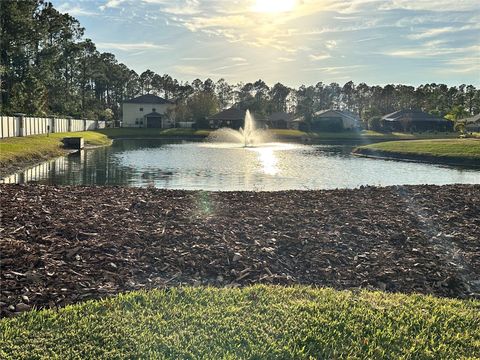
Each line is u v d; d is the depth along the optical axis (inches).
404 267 230.8
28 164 872.9
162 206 346.3
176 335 143.3
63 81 2277.3
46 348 134.4
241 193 438.3
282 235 271.3
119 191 429.7
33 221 281.7
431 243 272.2
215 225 288.0
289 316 159.6
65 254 221.8
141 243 245.0
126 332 144.3
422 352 139.8
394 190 474.3
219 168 864.3
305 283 208.5
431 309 174.6
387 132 2568.9
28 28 1624.0
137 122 2824.8
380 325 155.5
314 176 767.1
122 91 3587.6
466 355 140.3
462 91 3932.1
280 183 671.1
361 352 137.8
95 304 165.2
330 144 1882.4
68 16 2165.4
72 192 415.2
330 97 4569.4
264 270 218.1
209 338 142.2
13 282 185.6
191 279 203.8
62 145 1286.9
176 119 2824.8
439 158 1135.6
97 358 129.7
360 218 325.7
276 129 2758.4
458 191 473.7
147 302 168.6
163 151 1312.7
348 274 219.8
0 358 127.3
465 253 254.8
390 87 3905.0
